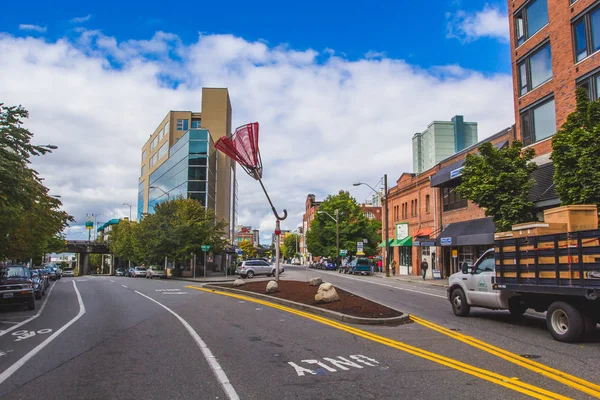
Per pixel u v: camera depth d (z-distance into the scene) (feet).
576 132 47.09
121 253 233.35
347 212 240.73
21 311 53.98
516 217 61.31
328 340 31.63
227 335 34.19
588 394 18.66
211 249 152.76
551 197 68.03
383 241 176.55
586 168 46.06
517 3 85.76
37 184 68.54
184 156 194.08
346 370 23.12
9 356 27.58
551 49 74.79
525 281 33.12
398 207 160.15
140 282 123.65
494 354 26.50
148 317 45.62
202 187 189.47
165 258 161.99
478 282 40.70
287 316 44.91
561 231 32.37
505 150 64.69
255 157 75.61
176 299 66.08
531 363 24.14
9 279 57.16
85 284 115.24
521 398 18.20
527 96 81.30
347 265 172.55
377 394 18.99
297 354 27.14
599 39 65.36
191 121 234.99
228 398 18.69
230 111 252.42
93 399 18.83
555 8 73.92
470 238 94.58
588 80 67.10
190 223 149.89
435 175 112.98
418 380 21.04
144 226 159.33
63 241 168.55
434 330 35.40
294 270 219.41
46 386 20.79
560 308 30.30
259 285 77.05
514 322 39.55
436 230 121.80
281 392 19.43
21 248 80.12
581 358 25.27
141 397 19.01
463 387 19.79
